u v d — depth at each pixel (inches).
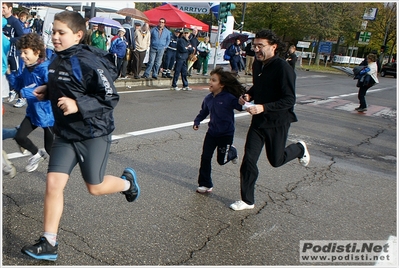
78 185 174.1
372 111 491.8
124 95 435.8
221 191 186.7
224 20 664.4
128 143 247.9
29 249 113.1
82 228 139.2
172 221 151.3
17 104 314.7
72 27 113.3
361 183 217.5
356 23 1419.8
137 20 658.8
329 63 1683.1
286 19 1384.1
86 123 115.8
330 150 285.7
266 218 161.9
